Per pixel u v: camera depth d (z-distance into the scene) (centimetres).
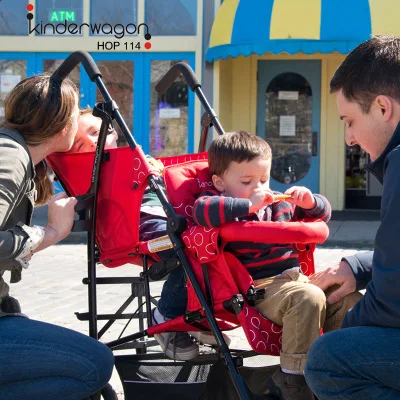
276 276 309
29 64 1249
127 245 336
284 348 285
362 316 247
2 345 273
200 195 343
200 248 298
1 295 288
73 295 673
